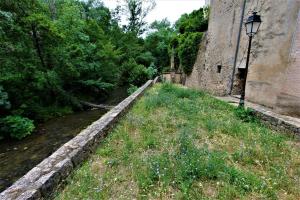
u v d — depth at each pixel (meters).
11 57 9.28
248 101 7.51
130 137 3.81
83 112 12.49
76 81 15.16
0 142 7.41
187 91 8.70
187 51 14.30
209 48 11.16
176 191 2.26
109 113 4.88
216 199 2.13
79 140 3.19
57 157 2.66
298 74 4.83
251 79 7.38
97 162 2.94
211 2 10.99
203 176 2.49
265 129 4.49
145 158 2.91
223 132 4.18
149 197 2.17
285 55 5.66
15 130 7.58
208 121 4.64
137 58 30.27
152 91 9.93
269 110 5.68
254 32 5.28
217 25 10.24
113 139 3.76
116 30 30.88
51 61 12.42
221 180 2.41
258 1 6.98
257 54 7.03
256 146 3.43
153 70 26.14
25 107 9.38
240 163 2.94
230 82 8.92
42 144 7.19
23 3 9.48
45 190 2.09
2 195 1.89
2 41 8.52
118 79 22.64
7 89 9.18
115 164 2.82
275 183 2.40
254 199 2.16
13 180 4.89
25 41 10.08
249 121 5.14
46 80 11.11
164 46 33.16
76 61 14.55
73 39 15.09
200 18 14.28
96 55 17.73
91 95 16.86
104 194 2.18
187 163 2.68
